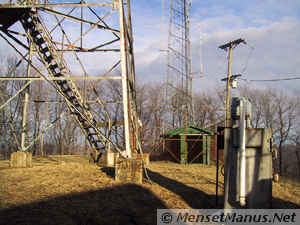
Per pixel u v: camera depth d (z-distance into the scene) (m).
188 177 12.24
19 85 32.84
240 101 6.36
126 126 9.88
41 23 12.02
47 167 12.48
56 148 39.25
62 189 8.19
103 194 7.86
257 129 6.41
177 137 24.53
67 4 9.85
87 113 13.55
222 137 7.56
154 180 10.53
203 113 44.94
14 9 10.36
